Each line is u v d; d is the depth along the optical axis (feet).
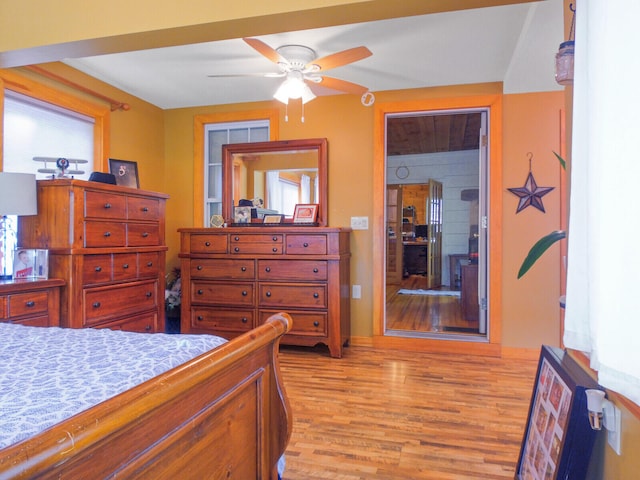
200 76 11.53
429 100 12.37
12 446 1.89
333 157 13.24
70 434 2.10
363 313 13.10
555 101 11.62
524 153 11.77
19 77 9.55
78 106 11.09
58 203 8.56
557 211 11.59
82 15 6.61
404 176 27.12
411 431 7.41
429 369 10.87
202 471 3.41
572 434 4.15
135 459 2.64
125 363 3.66
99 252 9.07
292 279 11.95
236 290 12.38
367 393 9.21
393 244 27.86
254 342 4.14
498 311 11.96
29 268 8.34
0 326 5.44
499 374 10.50
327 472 6.13
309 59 10.00
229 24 6.08
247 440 4.24
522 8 7.97
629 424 3.69
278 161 13.57
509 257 11.87
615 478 3.96
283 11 5.73
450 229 26.66
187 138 14.34
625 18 2.89
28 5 6.88
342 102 13.12
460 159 26.27
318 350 12.61
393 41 9.39
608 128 3.13
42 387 3.05
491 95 11.94
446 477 6.00
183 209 14.39
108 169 11.94
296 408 8.40
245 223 13.35
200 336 4.79
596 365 3.39
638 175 2.79
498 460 6.45
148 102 13.76
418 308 18.88
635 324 2.85
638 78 2.76
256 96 13.28
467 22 8.52
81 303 8.68
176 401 3.06
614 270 3.07
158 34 6.40
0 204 7.81
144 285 10.49
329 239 11.69
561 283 11.51
